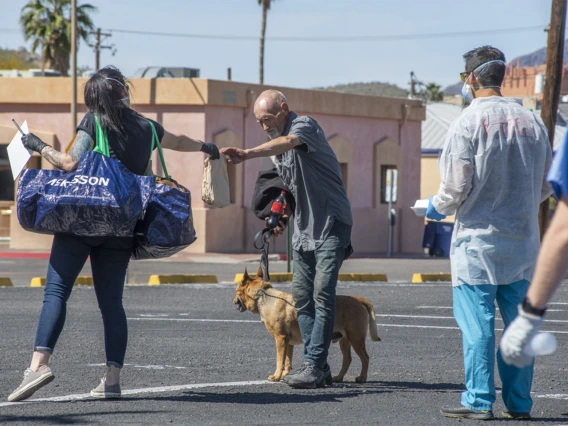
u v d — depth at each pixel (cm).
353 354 1357
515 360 466
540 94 10244
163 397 974
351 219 1068
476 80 882
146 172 938
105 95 911
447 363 1275
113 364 951
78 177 880
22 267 3559
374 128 5169
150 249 914
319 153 1047
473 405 867
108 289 939
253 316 1839
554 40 3300
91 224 873
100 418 854
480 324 858
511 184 856
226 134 4331
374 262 4272
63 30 7375
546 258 448
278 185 1109
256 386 1062
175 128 4262
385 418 877
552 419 876
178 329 1627
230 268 3641
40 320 912
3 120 4459
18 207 884
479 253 853
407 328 1675
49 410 890
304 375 1051
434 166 7038
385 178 5284
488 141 850
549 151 878
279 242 4631
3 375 1112
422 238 5506
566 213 442
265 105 1063
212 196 999
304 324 1076
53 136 4391
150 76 4459
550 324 1745
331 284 1047
